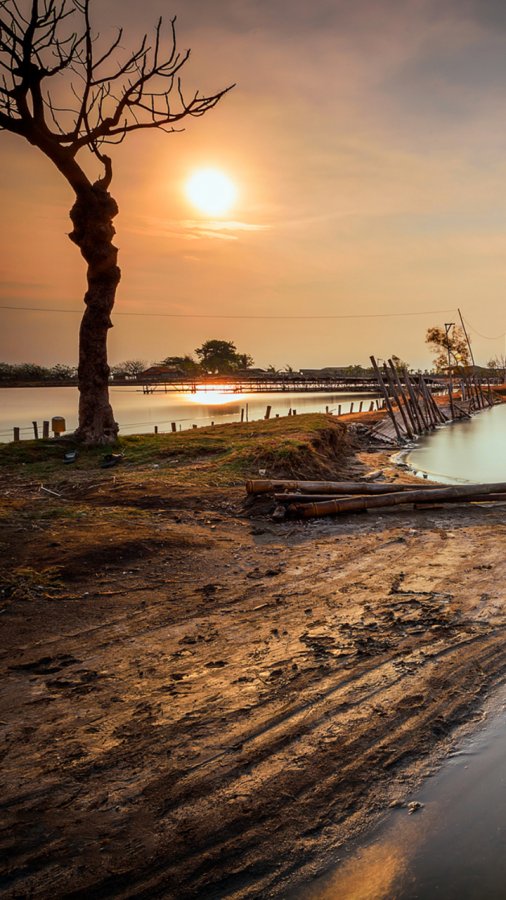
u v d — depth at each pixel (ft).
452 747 12.67
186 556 27.48
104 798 11.46
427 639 18.13
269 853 10.03
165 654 17.63
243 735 13.39
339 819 10.73
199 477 45.70
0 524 31.53
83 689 15.65
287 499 36.70
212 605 21.59
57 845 10.32
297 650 17.70
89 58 53.78
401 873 9.52
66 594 22.43
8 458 57.52
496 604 20.85
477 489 38.22
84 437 62.54
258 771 12.10
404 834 10.32
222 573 25.35
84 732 13.69
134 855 10.07
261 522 35.09
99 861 9.96
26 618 20.21
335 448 71.67
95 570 25.00
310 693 15.12
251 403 240.94
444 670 16.06
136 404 221.87
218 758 12.57
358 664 16.62
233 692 15.30
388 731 13.34
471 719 13.67
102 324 62.23
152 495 39.73
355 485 39.04
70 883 9.54
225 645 18.19
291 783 11.72
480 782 11.53
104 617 20.45
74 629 19.47
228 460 51.03
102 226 59.06
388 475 56.13
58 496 42.47
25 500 40.16
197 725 13.84
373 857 9.87
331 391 309.63
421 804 11.02
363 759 12.37
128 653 17.72
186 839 10.39
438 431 111.75
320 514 35.86
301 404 236.63
